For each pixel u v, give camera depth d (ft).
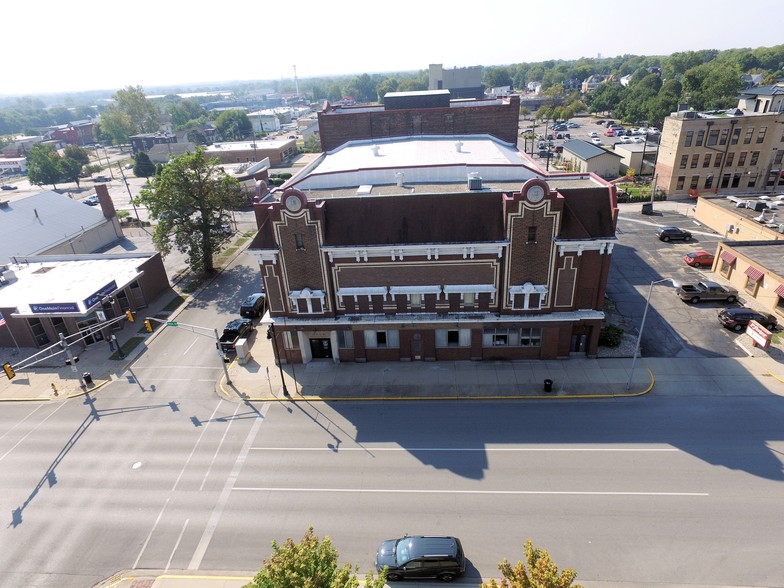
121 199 372.17
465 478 94.94
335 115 202.69
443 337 130.93
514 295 122.21
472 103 207.82
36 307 147.54
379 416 114.73
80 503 95.50
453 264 120.67
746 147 250.78
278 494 94.32
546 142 424.87
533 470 95.76
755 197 225.15
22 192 411.34
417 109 200.54
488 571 76.89
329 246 120.57
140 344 154.51
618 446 100.53
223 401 124.36
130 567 82.12
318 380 129.49
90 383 135.23
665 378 120.88
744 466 93.66
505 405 115.34
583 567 76.33
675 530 81.61
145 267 179.11
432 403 117.91
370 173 145.38
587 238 114.11
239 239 245.24
